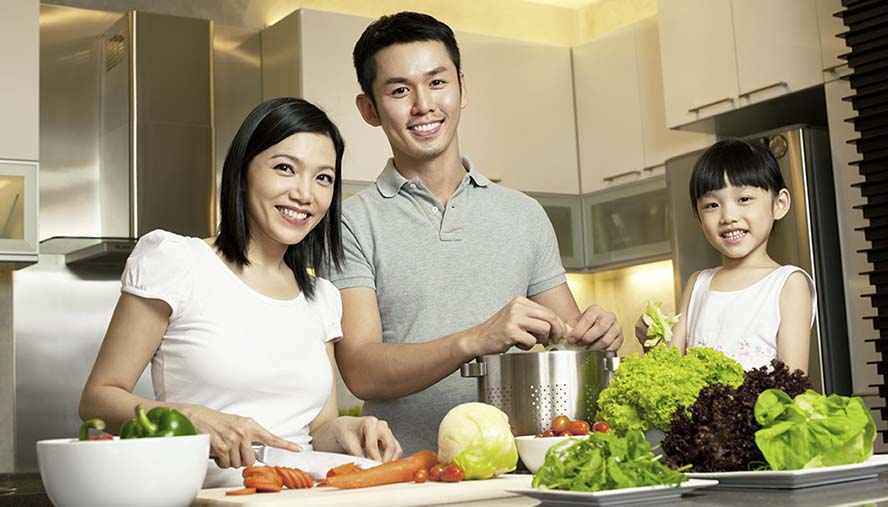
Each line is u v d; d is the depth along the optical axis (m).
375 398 1.85
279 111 1.54
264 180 1.54
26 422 3.64
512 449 1.35
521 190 4.43
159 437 1.01
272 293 1.62
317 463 1.44
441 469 1.32
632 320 4.77
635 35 4.36
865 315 3.23
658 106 4.25
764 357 2.18
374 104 1.97
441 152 1.95
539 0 4.94
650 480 1.01
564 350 1.57
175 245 1.54
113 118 3.75
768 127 4.03
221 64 4.13
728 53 3.74
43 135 3.76
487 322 1.68
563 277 2.13
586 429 1.44
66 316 3.75
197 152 3.69
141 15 3.64
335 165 1.63
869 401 3.20
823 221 3.34
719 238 2.34
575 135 4.65
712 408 1.17
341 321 1.91
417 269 1.96
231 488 1.40
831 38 3.36
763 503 0.96
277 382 1.56
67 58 3.83
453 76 1.95
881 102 3.07
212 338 1.53
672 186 3.91
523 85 4.50
